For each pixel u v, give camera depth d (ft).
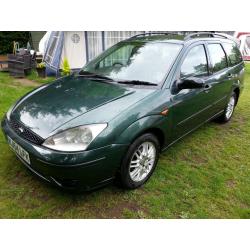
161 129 10.63
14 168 11.26
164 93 10.75
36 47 51.24
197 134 15.74
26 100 10.99
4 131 10.17
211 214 9.62
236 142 15.03
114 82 11.39
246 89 27.37
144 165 10.55
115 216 9.30
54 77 30.96
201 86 10.80
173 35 13.87
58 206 9.52
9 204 9.46
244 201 10.37
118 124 9.03
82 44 31.78
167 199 10.15
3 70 33.99
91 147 8.50
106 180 9.30
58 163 8.30
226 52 15.89
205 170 12.14
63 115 9.29
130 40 13.84
